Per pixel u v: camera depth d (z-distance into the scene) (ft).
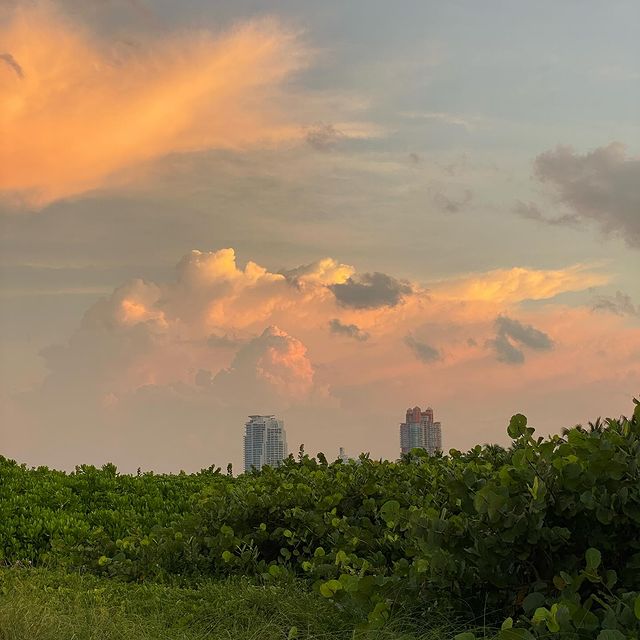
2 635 17.29
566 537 16.07
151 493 37.50
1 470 37.88
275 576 22.54
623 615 13.55
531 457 17.06
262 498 26.76
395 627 16.92
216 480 38.42
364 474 28.37
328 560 23.07
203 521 27.25
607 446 16.66
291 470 31.58
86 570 26.32
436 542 17.31
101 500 36.11
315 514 25.43
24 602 19.54
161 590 22.58
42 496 35.19
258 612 19.61
